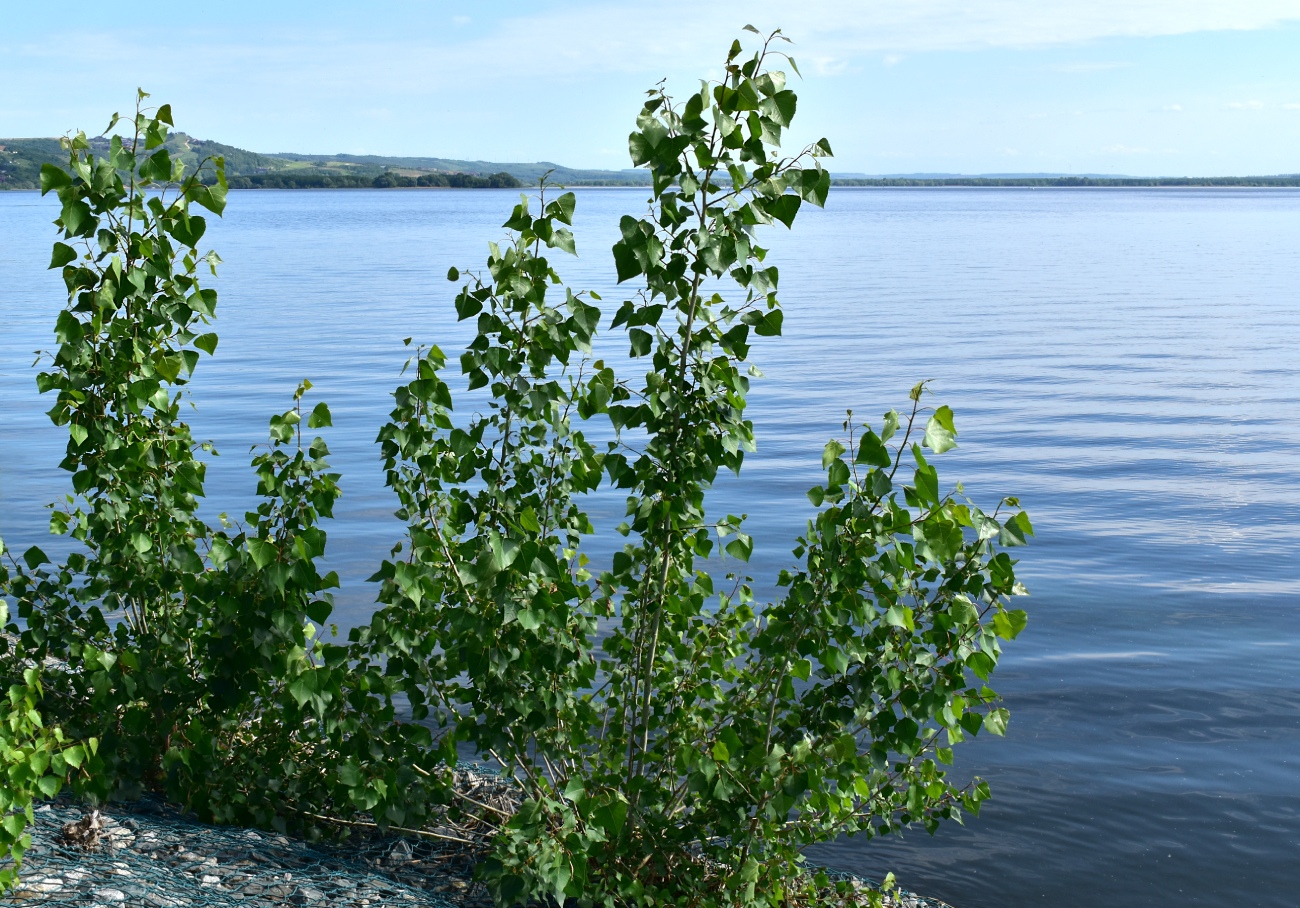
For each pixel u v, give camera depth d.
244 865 4.41
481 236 84.38
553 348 4.56
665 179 4.11
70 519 5.11
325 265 55.53
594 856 4.43
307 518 4.62
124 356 4.82
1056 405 19.73
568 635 4.60
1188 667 8.55
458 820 5.13
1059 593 10.26
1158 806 6.50
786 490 13.96
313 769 5.00
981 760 7.06
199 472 4.95
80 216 4.66
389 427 4.66
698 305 4.46
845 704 4.42
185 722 4.96
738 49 4.14
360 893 4.32
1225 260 61.59
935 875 5.75
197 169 4.89
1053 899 5.57
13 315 31.80
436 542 4.46
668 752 4.75
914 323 32.56
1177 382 22.20
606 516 12.68
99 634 5.03
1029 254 67.62
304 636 4.69
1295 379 22.58
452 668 4.71
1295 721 7.64
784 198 4.18
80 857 4.22
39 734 3.97
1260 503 13.33
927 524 3.97
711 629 4.96
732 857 4.31
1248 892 5.68
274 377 21.70
